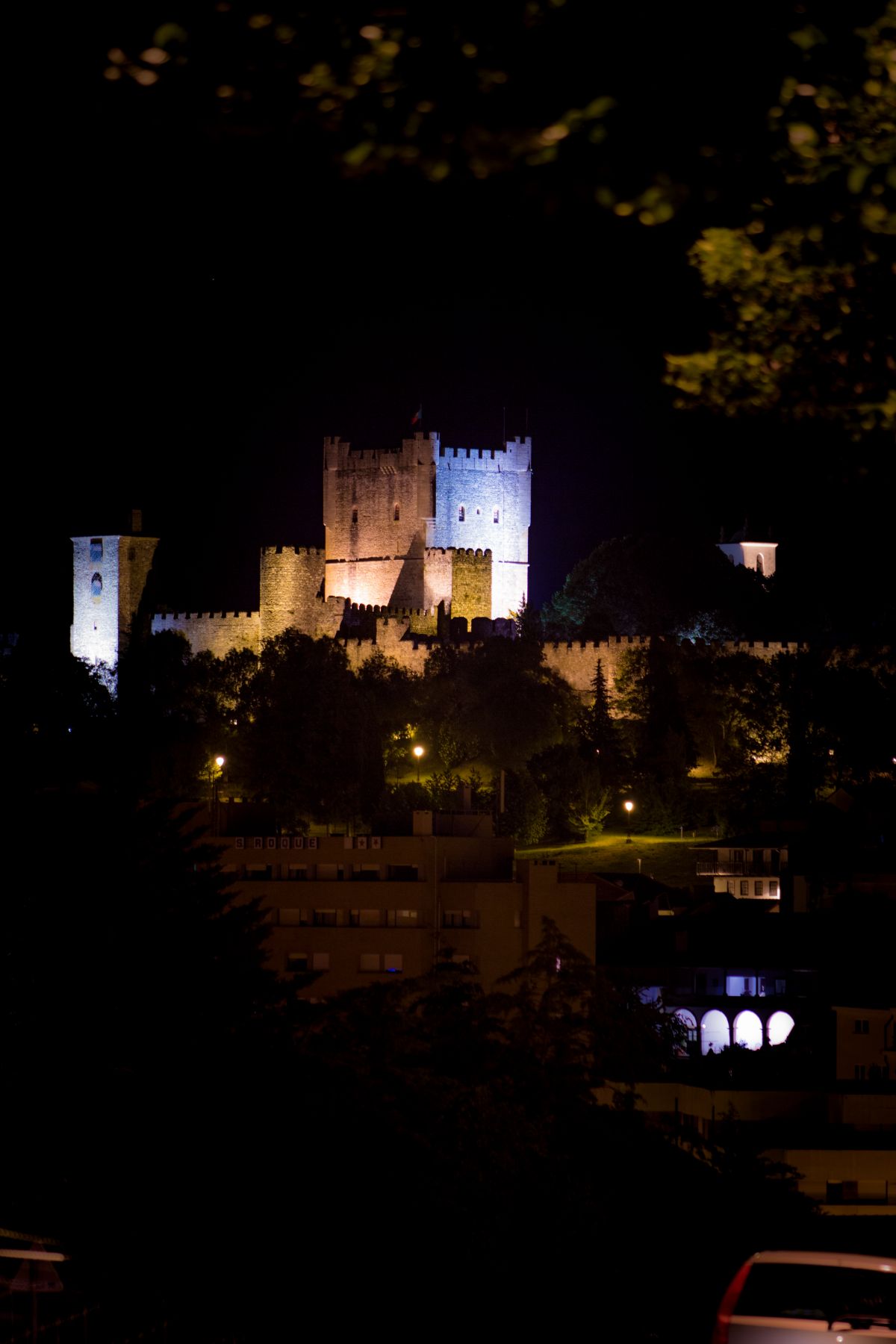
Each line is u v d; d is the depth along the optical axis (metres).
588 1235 109.69
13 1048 109.38
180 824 136.00
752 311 62.12
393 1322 93.06
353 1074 117.75
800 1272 66.50
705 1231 122.94
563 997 154.12
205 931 127.56
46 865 122.94
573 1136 133.38
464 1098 123.19
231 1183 97.81
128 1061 111.75
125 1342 77.62
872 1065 186.75
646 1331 100.69
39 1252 79.38
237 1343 82.81
